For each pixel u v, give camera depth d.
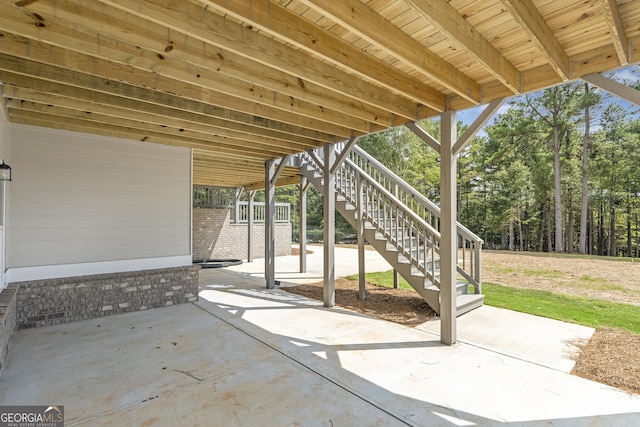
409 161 17.92
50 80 2.67
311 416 2.20
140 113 3.73
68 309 4.33
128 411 2.25
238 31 2.23
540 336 3.68
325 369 2.90
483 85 3.23
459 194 18.95
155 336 3.76
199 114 3.75
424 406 2.31
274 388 2.57
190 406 2.31
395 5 2.01
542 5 1.98
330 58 2.36
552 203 15.90
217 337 3.72
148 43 2.15
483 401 2.37
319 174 6.76
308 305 5.19
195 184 10.78
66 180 4.50
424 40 2.43
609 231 16.50
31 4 1.73
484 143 18.23
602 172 13.64
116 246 4.89
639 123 13.47
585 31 2.28
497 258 10.28
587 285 6.39
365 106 3.72
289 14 2.09
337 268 9.19
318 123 4.24
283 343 3.53
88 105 3.41
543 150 15.28
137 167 5.09
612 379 2.68
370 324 4.20
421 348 3.38
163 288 5.14
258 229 12.21
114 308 4.69
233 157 6.37
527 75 2.93
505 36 2.35
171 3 1.90
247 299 5.62
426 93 3.26
